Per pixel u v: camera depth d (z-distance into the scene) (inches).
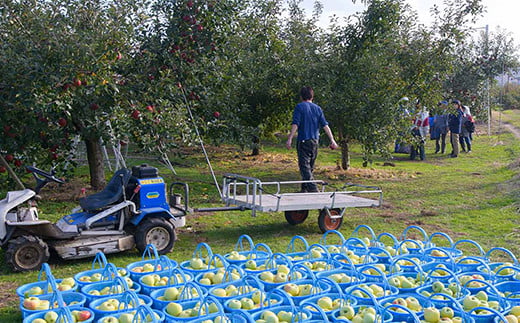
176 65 417.1
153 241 305.7
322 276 222.4
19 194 282.5
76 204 442.6
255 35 620.7
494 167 691.4
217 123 495.5
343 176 613.6
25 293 202.8
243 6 449.4
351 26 587.2
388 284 209.5
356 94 562.3
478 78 1010.7
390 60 596.7
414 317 170.7
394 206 463.5
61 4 377.1
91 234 293.9
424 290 214.5
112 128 387.5
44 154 461.7
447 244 339.6
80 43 339.6
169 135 393.7
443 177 617.3
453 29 593.0
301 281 215.3
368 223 401.4
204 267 242.8
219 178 584.7
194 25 413.7
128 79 405.1
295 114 396.2
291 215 390.6
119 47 366.3
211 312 189.5
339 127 599.2
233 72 580.1
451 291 210.4
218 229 378.6
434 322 180.4
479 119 1047.0
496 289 202.2
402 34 612.4
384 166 709.3
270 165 689.6
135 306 183.9
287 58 621.9
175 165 676.7
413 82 603.8
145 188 306.7
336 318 179.2
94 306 189.2
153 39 416.8
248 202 350.9
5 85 356.5
